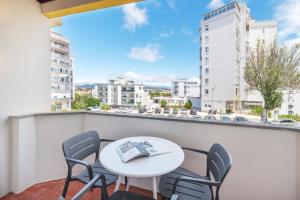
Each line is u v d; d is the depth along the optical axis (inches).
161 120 69.6
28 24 75.8
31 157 73.6
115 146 55.7
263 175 57.0
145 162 44.0
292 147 53.5
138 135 74.0
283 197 55.2
